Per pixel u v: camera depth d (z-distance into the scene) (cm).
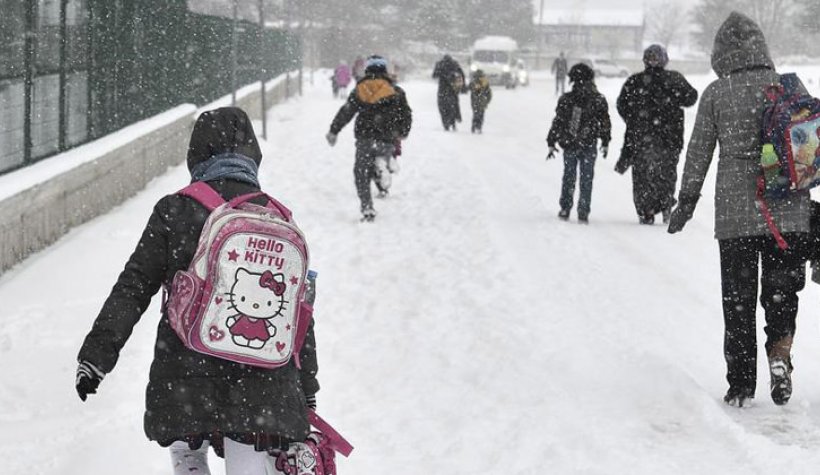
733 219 576
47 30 1021
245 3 5047
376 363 677
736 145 576
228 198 345
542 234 1140
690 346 718
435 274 940
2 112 907
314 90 4641
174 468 357
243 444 338
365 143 1220
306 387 362
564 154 1231
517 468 504
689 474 492
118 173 1208
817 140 551
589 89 1213
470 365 670
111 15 1255
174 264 335
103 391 581
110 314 328
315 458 344
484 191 1484
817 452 518
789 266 576
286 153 1959
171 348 334
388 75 1240
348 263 989
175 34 1675
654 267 978
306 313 347
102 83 1223
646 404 593
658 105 1204
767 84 571
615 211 1338
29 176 908
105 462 488
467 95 4494
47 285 807
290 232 335
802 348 726
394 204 1369
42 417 542
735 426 545
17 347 654
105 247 952
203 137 359
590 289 880
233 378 331
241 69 2595
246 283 327
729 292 585
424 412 584
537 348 703
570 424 561
